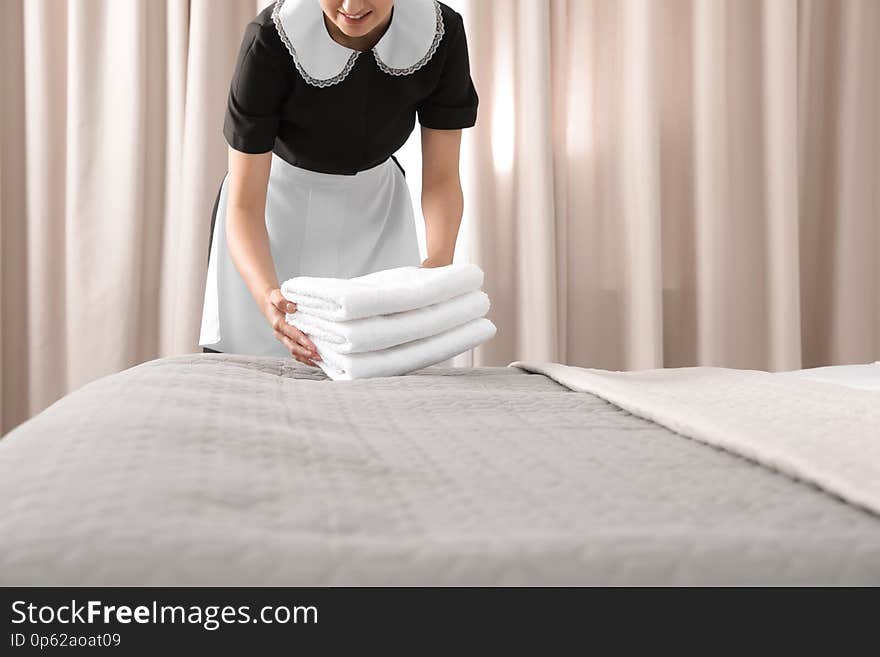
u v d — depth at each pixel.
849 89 2.69
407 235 1.85
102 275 2.50
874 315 2.73
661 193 2.73
